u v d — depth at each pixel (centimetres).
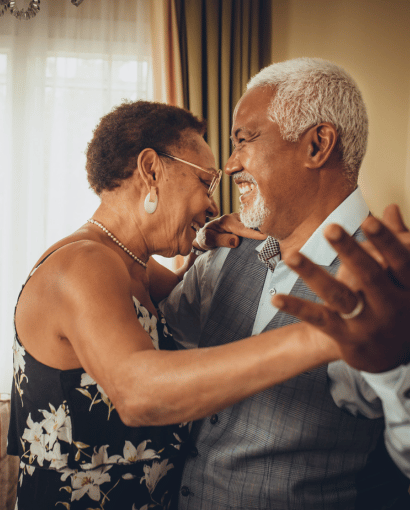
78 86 299
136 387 63
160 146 99
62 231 303
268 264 107
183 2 280
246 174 98
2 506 197
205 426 99
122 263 85
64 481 87
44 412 88
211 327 111
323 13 251
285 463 90
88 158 101
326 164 94
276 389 91
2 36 295
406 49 209
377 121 222
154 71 289
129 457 89
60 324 78
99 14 299
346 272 43
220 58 281
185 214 104
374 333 41
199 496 96
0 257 297
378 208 220
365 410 82
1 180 299
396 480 95
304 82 91
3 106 301
